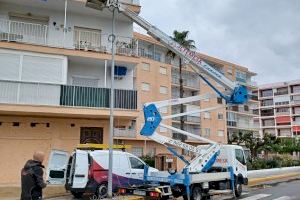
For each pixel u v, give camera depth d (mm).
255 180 23359
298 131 82438
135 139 41625
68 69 20547
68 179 14078
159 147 44250
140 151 42594
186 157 15320
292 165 38531
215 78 14945
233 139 48969
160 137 13922
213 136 54938
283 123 85750
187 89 53969
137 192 12383
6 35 18969
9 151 18203
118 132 40625
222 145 15984
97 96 18703
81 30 21547
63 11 21172
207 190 13688
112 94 14281
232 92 14922
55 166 15141
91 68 21109
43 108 17453
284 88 87312
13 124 18453
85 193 14023
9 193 14930
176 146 14195
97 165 14133
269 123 88875
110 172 13523
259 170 27219
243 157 16594
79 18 21547
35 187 6609
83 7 20734
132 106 19453
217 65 61062
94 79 21109
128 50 21125
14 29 19578
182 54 14820
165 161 20484
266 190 18141
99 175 14055
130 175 14938
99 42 21734
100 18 22094
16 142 18375
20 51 17984
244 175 16297
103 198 13445
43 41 19844
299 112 83688
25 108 17078
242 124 66000
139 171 15312
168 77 48625
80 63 20797
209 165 14539
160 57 50656
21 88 17203
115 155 14812
